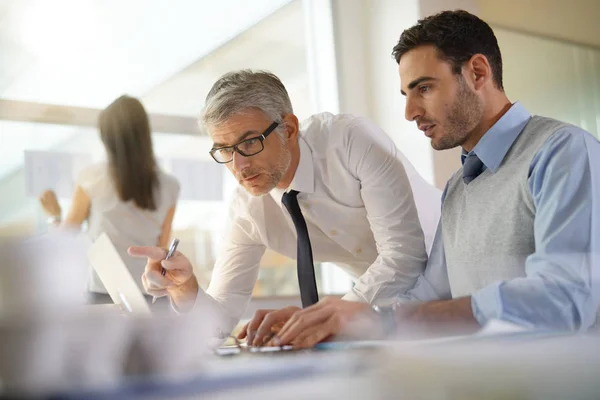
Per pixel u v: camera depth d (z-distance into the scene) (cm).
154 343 40
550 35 310
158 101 274
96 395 34
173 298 128
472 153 123
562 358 40
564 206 97
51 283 41
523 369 38
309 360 43
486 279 116
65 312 39
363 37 302
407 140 284
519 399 34
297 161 153
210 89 147
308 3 312
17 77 263
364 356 44
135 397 35
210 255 171
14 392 33
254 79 144
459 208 126
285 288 173
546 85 308
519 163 113
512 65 300
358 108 298
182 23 297
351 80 298
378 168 149
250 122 140
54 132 239
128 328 39
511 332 64
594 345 44
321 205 158
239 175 143
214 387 37
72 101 261
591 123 314
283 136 144
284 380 39
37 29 274
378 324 83
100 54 280
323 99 307
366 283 139
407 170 176
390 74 291
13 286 40
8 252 42
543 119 115
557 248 94
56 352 36
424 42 126
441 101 125
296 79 308
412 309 85
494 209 117
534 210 110
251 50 306
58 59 273
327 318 86
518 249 112
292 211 150
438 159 276
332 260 175
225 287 164
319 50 308
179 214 167
